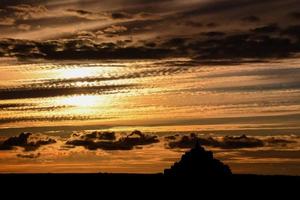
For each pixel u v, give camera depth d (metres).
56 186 160.12
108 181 163.25
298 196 150.38
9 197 153.62
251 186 154.50
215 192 152.88
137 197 151.25
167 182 158.38
